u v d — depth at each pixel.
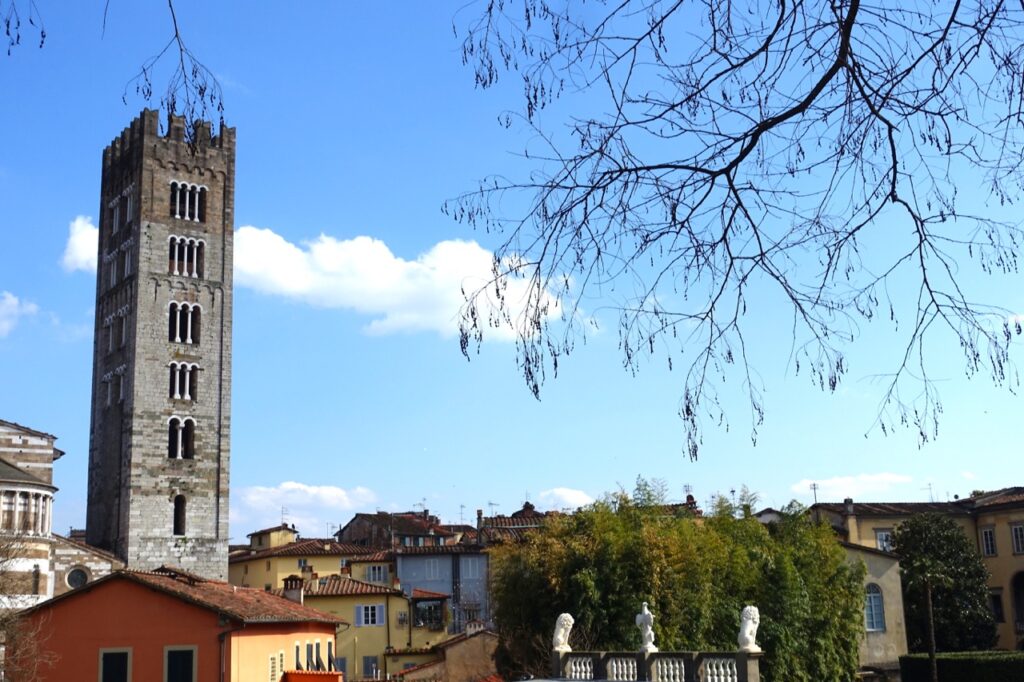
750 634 29.92
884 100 9.34
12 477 83.00
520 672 47.94
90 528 104.75
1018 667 65.81
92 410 108.62
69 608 52.09
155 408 100.50
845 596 56.94
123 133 110.81
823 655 54.06
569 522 48.78
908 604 79.12
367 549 107.88
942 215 9.50
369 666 86.38
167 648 50.88
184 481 100.38
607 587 44.97
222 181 108.69
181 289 104.44
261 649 53.00
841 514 88.94
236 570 112.38
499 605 49.38
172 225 105.12
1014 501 87.88
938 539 79.44
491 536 98.12
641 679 31.50
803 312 9.92
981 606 78.25
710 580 46.59
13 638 47.72
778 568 51.56
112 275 108.88
